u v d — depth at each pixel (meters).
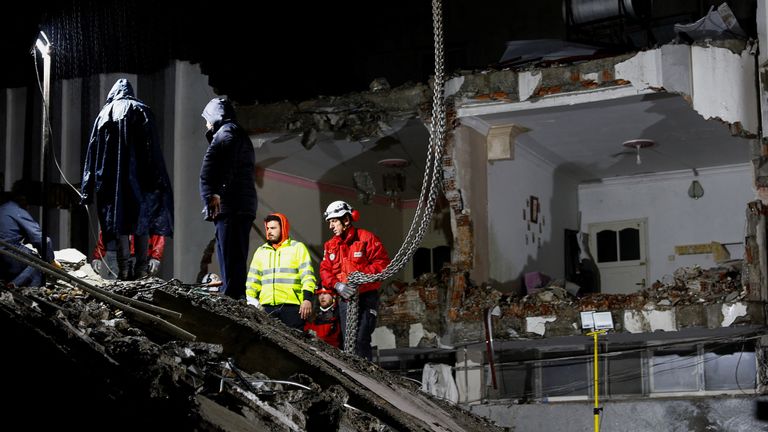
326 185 20.56
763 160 14.29
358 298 11.17
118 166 9.51
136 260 9.62
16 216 9.04
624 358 16.34
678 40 15.75
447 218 21.89
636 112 15.99
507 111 15.66
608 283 21.27
